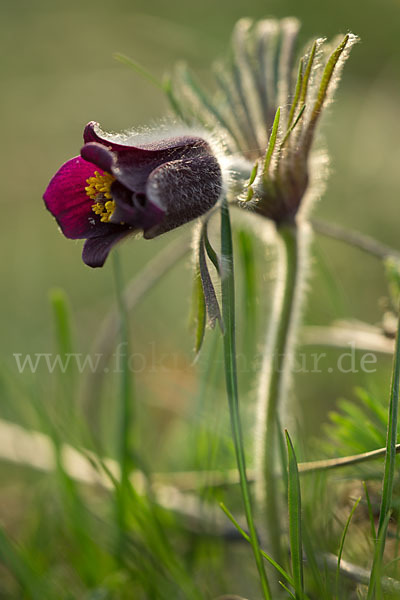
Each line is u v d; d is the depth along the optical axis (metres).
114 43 0.74
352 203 0.54
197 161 0.29
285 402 0.31
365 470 0.31
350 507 0.31
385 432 0.31
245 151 0.32
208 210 0.29
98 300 0.52
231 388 0.29
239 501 0.34
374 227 0.50
